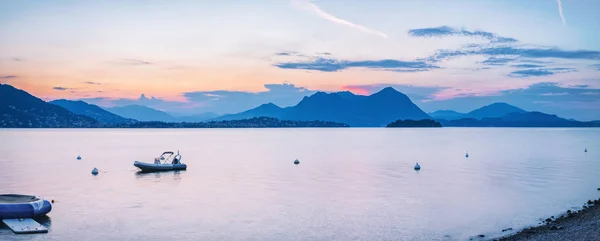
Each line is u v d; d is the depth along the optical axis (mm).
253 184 59438
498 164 86875
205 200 47781
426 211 42438
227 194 51500
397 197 49531
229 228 36531
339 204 45656
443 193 52125
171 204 45688
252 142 186875
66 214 40969
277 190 54281
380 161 94062
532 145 156250
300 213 41594
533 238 31062
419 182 61438
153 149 135875
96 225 37312
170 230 36000
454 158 101812
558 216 39875
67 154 113438
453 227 36750
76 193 52438
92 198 49031
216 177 66812
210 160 96438
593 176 67375
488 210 42750
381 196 50156
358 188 55938
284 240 33406
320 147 147750
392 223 38062
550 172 72688
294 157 104625
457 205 45125
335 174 70688
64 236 34219
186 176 68125
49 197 49688
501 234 34469
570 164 86000
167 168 75688
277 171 74750
